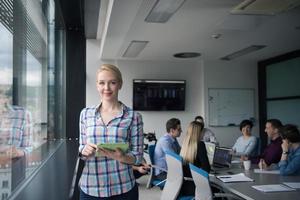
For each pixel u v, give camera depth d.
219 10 3.44
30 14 2.20
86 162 1.64
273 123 4.20
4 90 1.38
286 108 6.33
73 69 4.00
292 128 3.25
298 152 3.19
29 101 2.12
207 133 5.66
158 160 4.36
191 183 3.29
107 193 1.62
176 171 3.29
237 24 3.98
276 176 3.12
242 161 3.88
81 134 1.68
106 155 1.54
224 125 7.07
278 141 4.10
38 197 1.28
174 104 6.90
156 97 6.82
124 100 6.76
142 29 4.24
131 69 6.81
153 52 5.92
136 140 1.68
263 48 5.59
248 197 2.36
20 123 1.70
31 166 1.90
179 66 7.04
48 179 1.62
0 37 1.31
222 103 7.10
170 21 3.85
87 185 1.63
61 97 3.95
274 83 6.71
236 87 7.18
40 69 2.83
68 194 1.34
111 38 4.71
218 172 3.38
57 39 3.97
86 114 1.67
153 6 3.31
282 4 3.24
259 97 7.22
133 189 1.70
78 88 3.99
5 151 1.37
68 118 3.93
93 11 3.68
